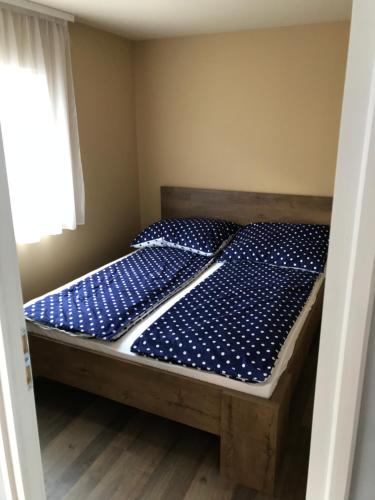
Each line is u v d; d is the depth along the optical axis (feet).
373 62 1.91
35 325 7.13
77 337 6.73
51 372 7.18
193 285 8.75
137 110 12.06
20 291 2.81
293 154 10.68
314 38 9.70
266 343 6.07
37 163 8.45
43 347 7.11
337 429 2.46
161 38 11.14
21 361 2.88
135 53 11.58
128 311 7.16
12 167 7.91
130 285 8.36
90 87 10.18
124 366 6.39
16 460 3.01
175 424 7.13
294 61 10.03
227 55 10.62
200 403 5.92
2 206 2.56
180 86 11.35
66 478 6.02
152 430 6.98
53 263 9.73
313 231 10.03
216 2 7.90
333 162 10.32
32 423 3.08
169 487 5.86
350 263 2.20
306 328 7.11
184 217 12.23
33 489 3.20
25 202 8.21
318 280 8.82
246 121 10.92
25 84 7.98
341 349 2.35
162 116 11.81
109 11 8.50
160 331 6.50
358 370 2.30
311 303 7.78
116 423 7.16
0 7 7.34
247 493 5.77
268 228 10.47
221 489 5.82
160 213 12.72
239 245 10.09
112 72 10.85
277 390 5.63
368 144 1.97
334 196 2.16
